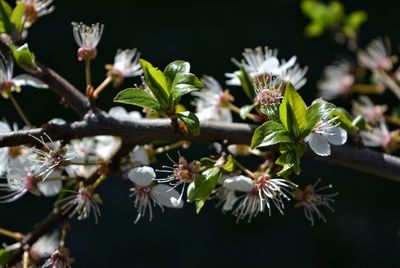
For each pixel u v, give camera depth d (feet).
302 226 4.07
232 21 4.94
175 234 3.95
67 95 1.41
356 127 1.39
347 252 3.99
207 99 1.54
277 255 3.96
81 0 4.88
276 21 4.95
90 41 1.47
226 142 1.37
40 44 4.60
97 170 1.45
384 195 4.20
